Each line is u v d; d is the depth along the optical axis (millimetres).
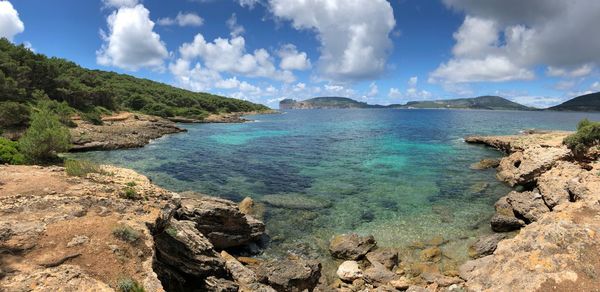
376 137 78250
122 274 10039
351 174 39438
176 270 13750
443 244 21359
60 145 33312
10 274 8906
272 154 53312
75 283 8891
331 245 20781
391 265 18812
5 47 92562
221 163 45375
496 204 27438
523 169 33000
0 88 67000
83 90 95125
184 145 62344
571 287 11914
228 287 14219
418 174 39375
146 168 40969
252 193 31438
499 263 15039
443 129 99812
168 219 15328
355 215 26141
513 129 96438
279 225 24328
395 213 26547
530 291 12148
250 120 146875
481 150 56812
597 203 17531
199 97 179250
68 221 12234
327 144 65500
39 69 90250
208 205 20438
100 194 15734
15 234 10828
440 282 16672
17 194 14516
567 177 26359
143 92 145125
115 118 89562
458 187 33688
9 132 50688
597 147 31797
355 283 17297
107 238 11516
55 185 16516
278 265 17656
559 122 129125
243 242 20969
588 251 13320
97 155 48875
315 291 16516
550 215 17391
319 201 29094
